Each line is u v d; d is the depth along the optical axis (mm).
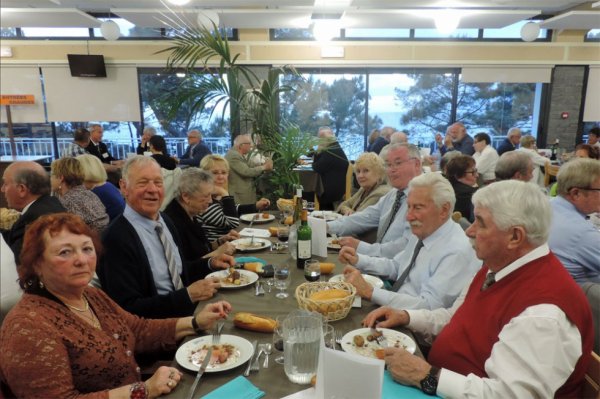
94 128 6246
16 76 6871
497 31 6902
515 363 917
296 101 7145
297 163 4418
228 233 2623
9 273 1396
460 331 1166
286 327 1081
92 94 6984
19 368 963
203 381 1048
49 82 6914
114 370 1142
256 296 1592
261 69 6945
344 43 6891
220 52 4262
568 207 1955
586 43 6840
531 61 6914
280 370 1088
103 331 1182
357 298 1522
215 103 4438
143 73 6984
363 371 865
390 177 2363
